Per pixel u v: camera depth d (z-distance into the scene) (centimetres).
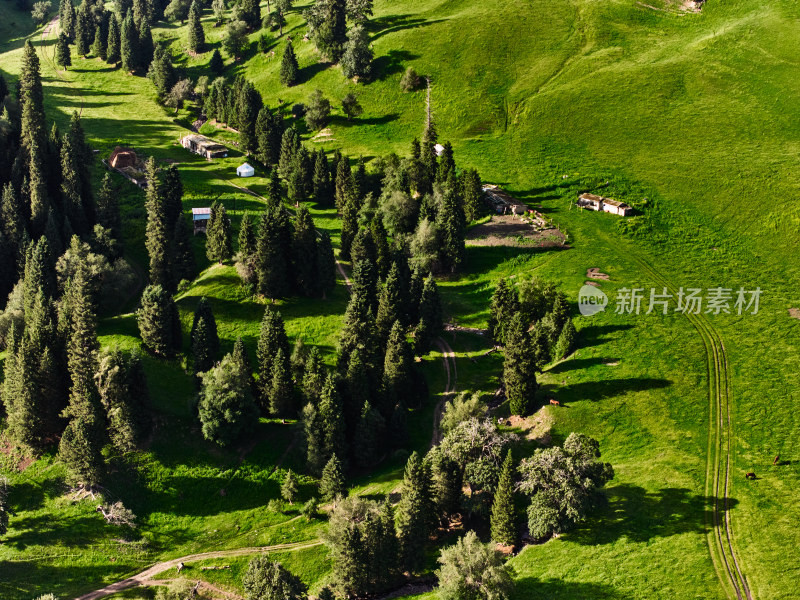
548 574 8888
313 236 15388
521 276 15838
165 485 11138
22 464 11394
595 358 12812
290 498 11019
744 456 10519
